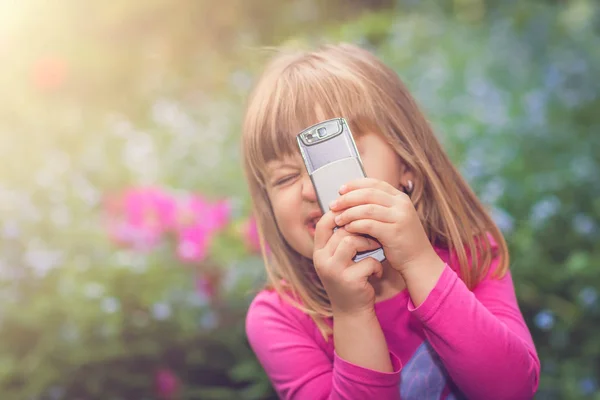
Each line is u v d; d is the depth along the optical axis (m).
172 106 3.76
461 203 1.31
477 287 1.26
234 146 3.40
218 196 3.04
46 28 4.75
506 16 5.88
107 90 4.50
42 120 3.62
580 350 2.35
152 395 2.32
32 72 4.06
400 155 1.22
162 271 2.46
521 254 2.41
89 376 2.27
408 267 1.09
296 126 1.18
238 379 2.32
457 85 4.00
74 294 2.27
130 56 4.89
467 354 1.07
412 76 4.07
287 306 1.30
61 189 2.84
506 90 4.14
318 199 1.11
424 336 1.24
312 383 1.23
